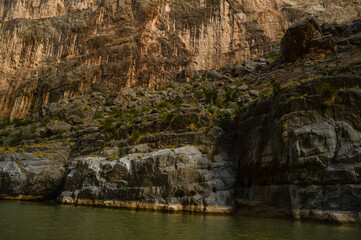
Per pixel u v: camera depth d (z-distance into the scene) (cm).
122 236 1573
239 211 2828
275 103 2948
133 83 8794
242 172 3212
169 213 2728
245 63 7538
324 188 2195
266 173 2816
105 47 9750
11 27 11050
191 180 3020
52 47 10744
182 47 9456
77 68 9262
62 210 2884
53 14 12038
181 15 10150
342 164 2172
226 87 6350
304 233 1700
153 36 9756
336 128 2348
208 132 3459
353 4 9306
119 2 10900
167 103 6369
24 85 9638
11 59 10544
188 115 3897
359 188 1994
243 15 9888
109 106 7569
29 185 4266
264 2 10531
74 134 5809
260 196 2802
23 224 1928
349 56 4969
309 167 2314
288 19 9900
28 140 6166
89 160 3819
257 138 3050
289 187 2469
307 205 2244
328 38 5656
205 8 10119
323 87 2577
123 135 4506
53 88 9138
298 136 2434
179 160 3105
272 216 2512
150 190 3064
